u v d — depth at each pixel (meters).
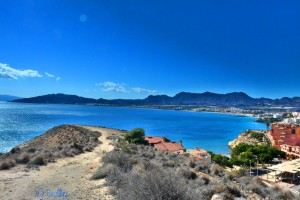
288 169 46.88
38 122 194.50
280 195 17.20
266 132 150.25
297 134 122.69
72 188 14.89
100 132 79.75
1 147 86.69
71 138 63.97
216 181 16.73
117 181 14.79
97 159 27.27
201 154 75.06
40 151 32.19
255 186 17.84
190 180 15.41
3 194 13.82
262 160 73.31
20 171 20.70
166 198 8.88
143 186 9.20
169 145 79.62
